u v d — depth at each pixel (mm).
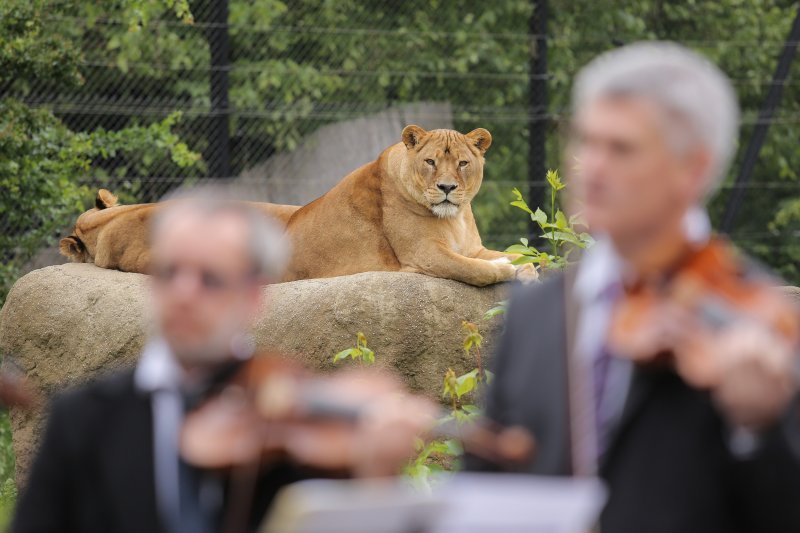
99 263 13430
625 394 4184
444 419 8383
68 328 12414
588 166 4211
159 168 18531
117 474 4242
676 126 4113
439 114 20391
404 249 11836
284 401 4082
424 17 20859
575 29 22297
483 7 21172
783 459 3822
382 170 12172
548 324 4496
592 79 4277
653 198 4152
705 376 3764
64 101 17859
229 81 19016
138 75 19109
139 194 18453
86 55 18859
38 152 16391
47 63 16469
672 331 3908
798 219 22797
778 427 3822
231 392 4277
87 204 18453
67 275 12977
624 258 4273
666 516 4051
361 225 12133
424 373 10820
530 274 11336
